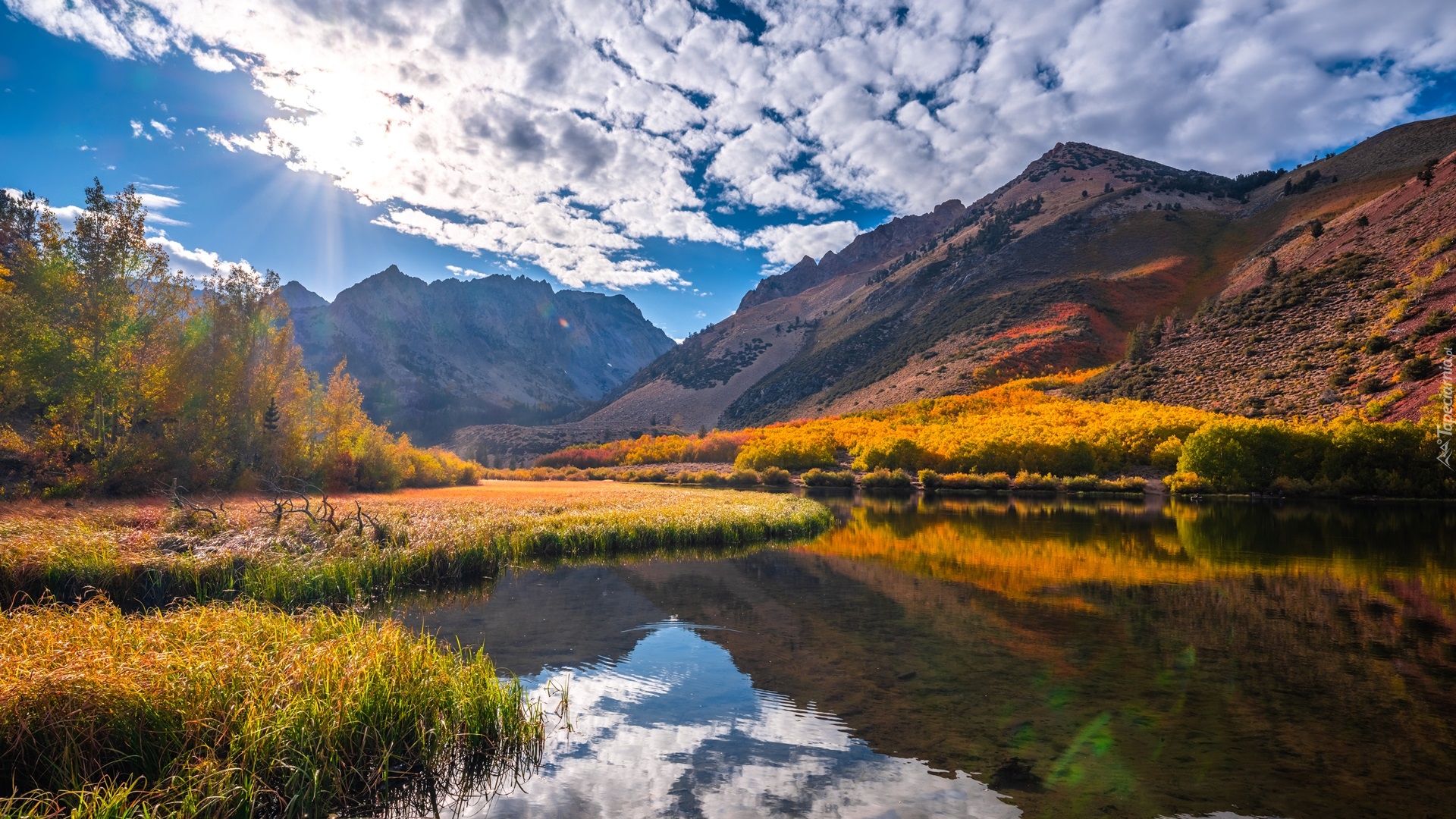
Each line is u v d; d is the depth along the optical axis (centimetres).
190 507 2362
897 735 896
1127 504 4775
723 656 1260
